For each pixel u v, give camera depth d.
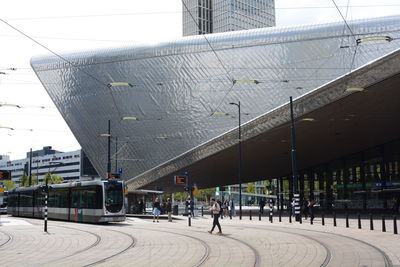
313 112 30.44
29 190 35.75
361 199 44.75
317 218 29.84
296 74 39.47
